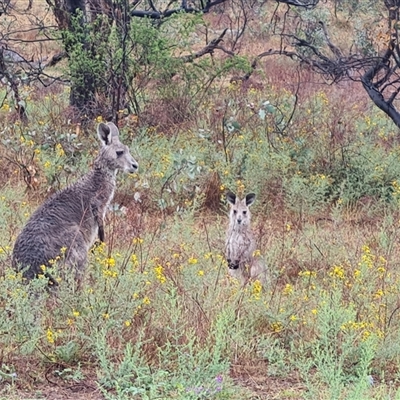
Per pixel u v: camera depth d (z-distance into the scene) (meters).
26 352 8.95
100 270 10.11
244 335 9.64
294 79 26.66
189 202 15.29
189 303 9.88
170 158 16.28
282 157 16.95
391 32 17.86
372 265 11.85
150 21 20.56
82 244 10.75
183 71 20.73
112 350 9.08
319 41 25.98
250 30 31.62
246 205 12.56
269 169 16.78
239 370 9.16
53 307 9.67
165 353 8.88
